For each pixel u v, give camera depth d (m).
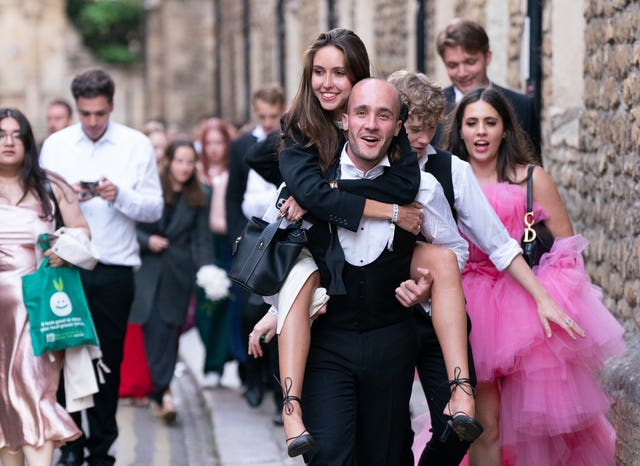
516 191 6.99
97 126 8.88
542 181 7.04
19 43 49.75
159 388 11.20
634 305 7.70
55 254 7.65
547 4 10.80
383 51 19.56
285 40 30.56
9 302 7.62
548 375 6.60
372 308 5.88
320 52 5.93
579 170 9.67
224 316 12.59
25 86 50.00
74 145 9.06
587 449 6.97
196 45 51.66
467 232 6.47
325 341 5.93
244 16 37.69
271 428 10.66
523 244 6.93
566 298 6.64
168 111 51.66
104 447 8.80
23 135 7.76
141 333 12.05
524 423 6.68
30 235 7.75
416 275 6.00
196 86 51.69
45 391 7.59
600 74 8.80
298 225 5.88
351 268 5.85
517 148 7.09
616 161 8.26
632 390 6.54
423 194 5.91
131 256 8.95
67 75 55.72
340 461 5.73
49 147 9.10
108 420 8.81
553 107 10.69
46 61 50.38
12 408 7.49
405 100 6.27
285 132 6.07
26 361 7.55
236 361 13.93
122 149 9.09
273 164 8.20
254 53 37.50
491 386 6.86
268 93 11.14
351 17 21.38
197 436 10.80
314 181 5.77
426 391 6.29
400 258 5.89
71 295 7.73
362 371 5.89
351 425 5.82
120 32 60.06
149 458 9.91
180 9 51.41
